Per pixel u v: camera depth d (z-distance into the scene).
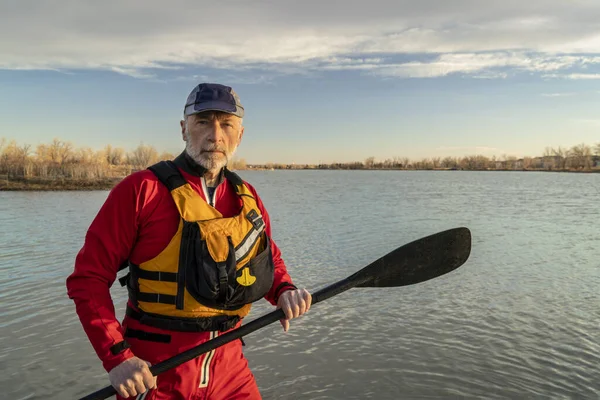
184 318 2.12
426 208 22.52
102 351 1.97
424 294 7.68
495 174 105.12
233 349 2.34
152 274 2.10
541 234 14.13
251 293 2.23
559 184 53.47
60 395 4.69
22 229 15.29
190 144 2.20
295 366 5.24
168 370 2.09
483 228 15.45
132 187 2.06
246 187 2.39
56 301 7.38
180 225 2.09
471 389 4.75
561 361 5.32
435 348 5.65
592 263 9.88
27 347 5.68
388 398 4.57
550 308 6.97
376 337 5.96
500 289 7.93
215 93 2.17
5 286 8.23
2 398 4.61
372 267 2.57
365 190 39.25
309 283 8.36
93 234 2.03
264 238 2.33
